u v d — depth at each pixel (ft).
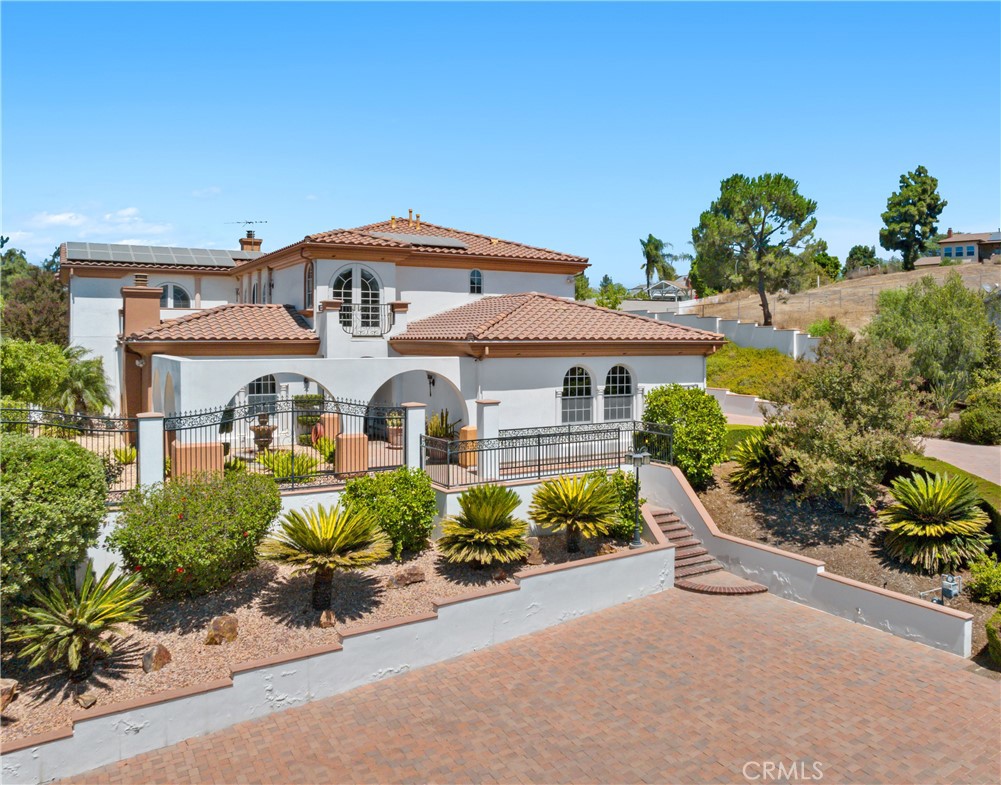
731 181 131.34
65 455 35.47
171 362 54.60
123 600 34.53
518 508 52.26
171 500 37.42
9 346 77.20
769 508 58.34
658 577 50.14
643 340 66.54
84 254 96.68
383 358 59.57
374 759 30.22
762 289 128.67
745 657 40.06
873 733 32.35
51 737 28.45
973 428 75.41
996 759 30.37
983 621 42.22
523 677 37.70
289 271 78.69
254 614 38.78
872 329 93.76
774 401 58.95
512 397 61.77
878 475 53.83
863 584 45.14
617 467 60.23
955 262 196.13
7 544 31.17
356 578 43.50
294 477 50.47
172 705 31.24
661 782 28.73
